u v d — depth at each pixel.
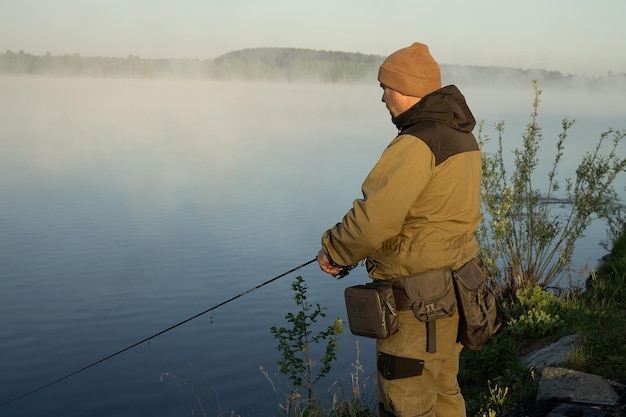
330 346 5.11
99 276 14.47
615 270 6.96
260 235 18.39
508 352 5.32
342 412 4.99
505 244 7.20
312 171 34.69
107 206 23.44
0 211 22.22
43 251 16.70
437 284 2.71
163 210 22.53
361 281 13.49
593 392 3.98
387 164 2.69
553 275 7.25
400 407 2.79
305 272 14.37
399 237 2.79
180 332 10.76
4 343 10.48
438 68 2.89
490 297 2.86
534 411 4.00
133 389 8.44
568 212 14.18
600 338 4.93
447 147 2.71
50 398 8.27
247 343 10.08
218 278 14.20
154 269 14.95
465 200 2.77
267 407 7.41
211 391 8.18
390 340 2.81
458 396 3.05
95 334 10.89
